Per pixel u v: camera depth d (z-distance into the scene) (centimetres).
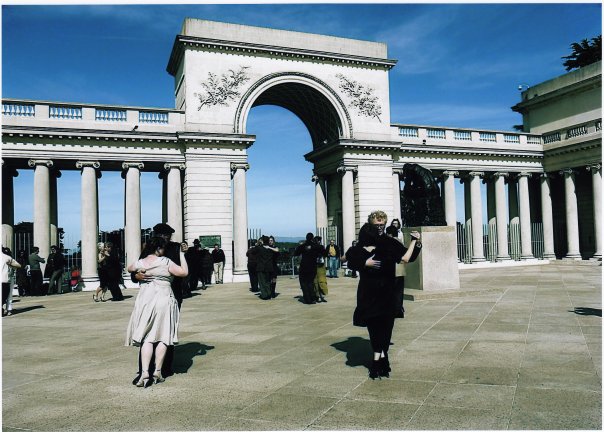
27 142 2950
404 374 789
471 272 3453
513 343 991
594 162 4103
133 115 3212
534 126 4925
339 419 597
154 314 785
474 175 4341
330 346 1035
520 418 580
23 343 1198
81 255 3144
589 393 666
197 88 3300
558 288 2039
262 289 2061
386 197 3778
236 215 3331
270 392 718
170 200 3256
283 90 3728
